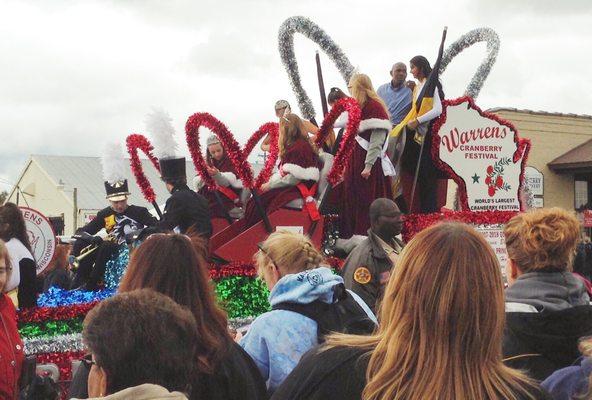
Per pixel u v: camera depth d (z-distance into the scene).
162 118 6.19
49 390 4.26
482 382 1.98
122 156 7.75
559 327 2.89
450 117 7.38
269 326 3.35
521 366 2.91
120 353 1.99
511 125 7.68
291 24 8.76
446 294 1.99
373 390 2.00
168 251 2.87
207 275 2.94
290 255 3.70
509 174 7.68
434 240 2.07
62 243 8.38
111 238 7.32
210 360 2.71
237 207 7.21
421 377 1.98
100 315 2.05
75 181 43.81
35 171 45.06
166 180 6.19
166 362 2.02
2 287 4.13
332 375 2.09
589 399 2.22
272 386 3.29
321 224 6.62
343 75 8.72
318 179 6.78
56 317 5.46
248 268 6.11
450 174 7.36
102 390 2.04
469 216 7.16
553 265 3.14
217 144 7.25
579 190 21.44
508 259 3.36
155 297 2.14
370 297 5.20
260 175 6.54
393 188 7.72
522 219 3.26
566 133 21.31
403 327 2.04
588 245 13.26
